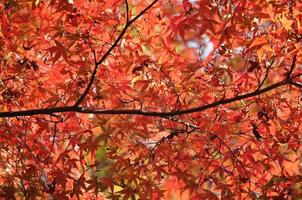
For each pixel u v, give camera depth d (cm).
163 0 541
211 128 558
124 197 554
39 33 521
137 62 560
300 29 473
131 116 574
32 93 570
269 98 572
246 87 573
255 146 602
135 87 588
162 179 606
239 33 498
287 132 582
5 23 502
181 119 591
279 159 569
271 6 456
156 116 553
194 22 441
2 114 518
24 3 495
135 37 573
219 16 445
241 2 454
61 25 508
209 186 578
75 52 532
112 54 570
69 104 597
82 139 604
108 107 600
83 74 556
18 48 533
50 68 566
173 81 568
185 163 571
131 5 554
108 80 575
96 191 554
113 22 551
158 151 552
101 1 525
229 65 560
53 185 567
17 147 593
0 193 575
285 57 496
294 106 595
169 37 505
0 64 534
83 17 533
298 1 464
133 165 559
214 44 486
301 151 669
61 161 603
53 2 482
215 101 578
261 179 578
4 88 560
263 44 468
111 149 572
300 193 573
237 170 574
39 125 561
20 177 567
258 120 585
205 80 567
